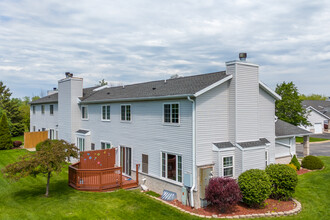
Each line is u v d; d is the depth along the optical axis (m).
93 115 21.62
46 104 31.62
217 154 12.74
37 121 34.69
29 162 11.94
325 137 44.94
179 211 11.48
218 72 14.98
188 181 12.36
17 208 11.45
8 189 14.41
